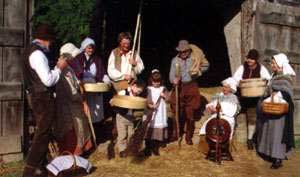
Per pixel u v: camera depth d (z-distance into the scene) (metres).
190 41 13.92
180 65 8.08
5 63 6.86
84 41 7.50
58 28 8.39
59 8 8.41
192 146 8.02
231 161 7.57
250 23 8.73
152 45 14.57
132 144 7.44
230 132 7.41
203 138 7.75
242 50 8.90
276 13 8.83
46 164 6.46
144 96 7.57
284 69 7.35
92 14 9.28
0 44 6.79
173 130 8.18
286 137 7.20
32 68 6.04
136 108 6.90
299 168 7.39
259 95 7.64
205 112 9.22
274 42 8.86
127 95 7.32
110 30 12.71
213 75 12.66
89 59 7.50
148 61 14.31
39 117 6.12
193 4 13.76
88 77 7.41
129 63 7.69
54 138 7.09
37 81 6.08
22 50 6.99
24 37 7.00
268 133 7.37
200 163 7.35
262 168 7.31
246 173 6.99
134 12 13.55
